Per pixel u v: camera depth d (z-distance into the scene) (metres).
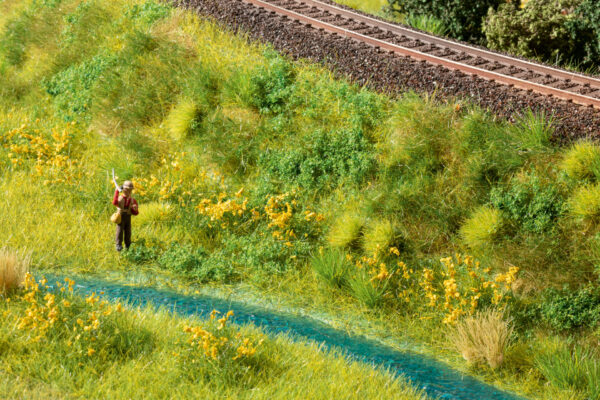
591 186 10.32
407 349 9.07
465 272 10.30
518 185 10.81
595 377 8.02
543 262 10.08
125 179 13.15
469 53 14.94
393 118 12.56
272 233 11.40
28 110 16.72
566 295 9.59
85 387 6.86
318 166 12.56
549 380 8.26
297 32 15.77
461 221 11.09
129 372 7.24
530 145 11.23
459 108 12.35
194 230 11.67
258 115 14.01
